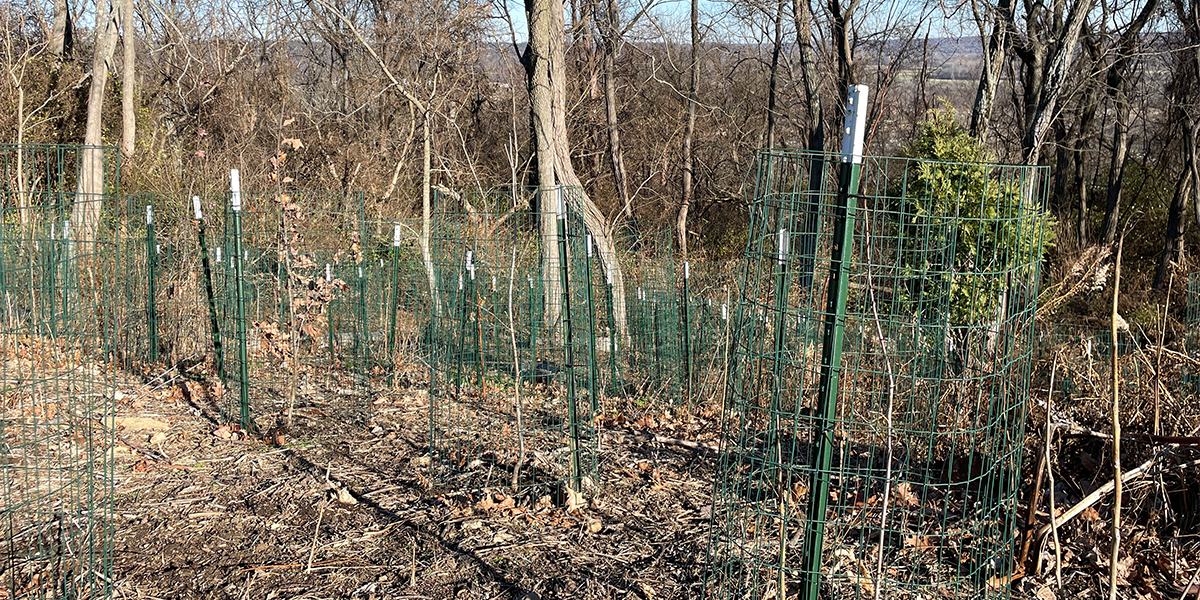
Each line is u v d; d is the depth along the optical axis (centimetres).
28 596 373
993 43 1261
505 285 709
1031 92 1627
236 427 636
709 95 2394
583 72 2086
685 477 550
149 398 702
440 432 630
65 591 376
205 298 877
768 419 449
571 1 1969
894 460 505
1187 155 1794
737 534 416
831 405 320
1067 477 468
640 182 2369
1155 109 2142
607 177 2322
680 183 2353
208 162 1488
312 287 737
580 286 657
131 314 823
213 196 1102
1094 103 1931
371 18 1900
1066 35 1225
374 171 1636
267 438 616
